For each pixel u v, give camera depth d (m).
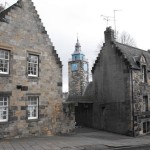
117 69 30.88
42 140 21.30
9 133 21.38
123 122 29.61
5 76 21.53
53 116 24.83
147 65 33.00
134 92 29.61
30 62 23.64
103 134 28.83
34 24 24.08
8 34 21.98
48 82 24.70
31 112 23.39
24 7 23.42
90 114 34.22
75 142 21.05
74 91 73.00
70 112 26.34
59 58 25.84
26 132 22.53
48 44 25.09
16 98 22.09
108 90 31.91
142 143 23.41
